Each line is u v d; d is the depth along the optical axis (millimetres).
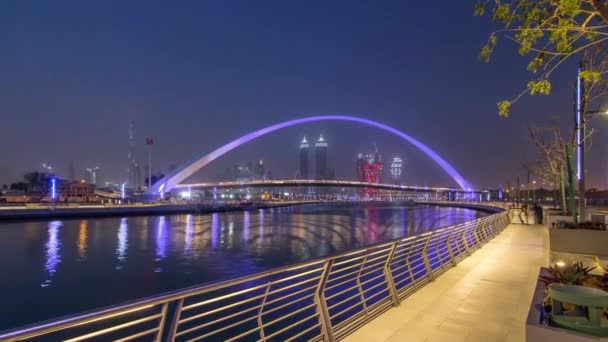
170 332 4246
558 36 5035
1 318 25438
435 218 119375
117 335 18141
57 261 46406
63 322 2996
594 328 3635
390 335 7230
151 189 154250
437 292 10352
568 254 13469
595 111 16953
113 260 47375
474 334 7273
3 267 42844
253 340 17156
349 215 141000
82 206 108750
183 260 47688
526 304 9219
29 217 91875
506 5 5242
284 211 175125
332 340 6738
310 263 6090
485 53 5512
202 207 143000
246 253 52781
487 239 21703
